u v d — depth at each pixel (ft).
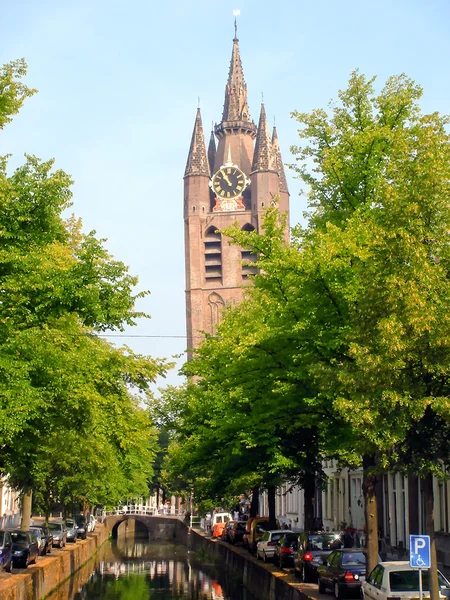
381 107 84.02
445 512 111.24
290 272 76.43
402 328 55.67
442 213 58.29
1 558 98.94
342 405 58.90
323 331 75.51
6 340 75.00
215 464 140.56
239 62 513.45
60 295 75.72
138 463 201.16
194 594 129.90
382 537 144.66
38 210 77.30
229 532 195.00
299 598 85.92
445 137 61.11
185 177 492.95
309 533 103.60
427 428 58.75
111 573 171.63
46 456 131.54
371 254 67.41
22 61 78.48
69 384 85.97
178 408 176.96
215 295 479.82
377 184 79.00
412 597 62.59
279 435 111.86
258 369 84.02
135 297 81.71
